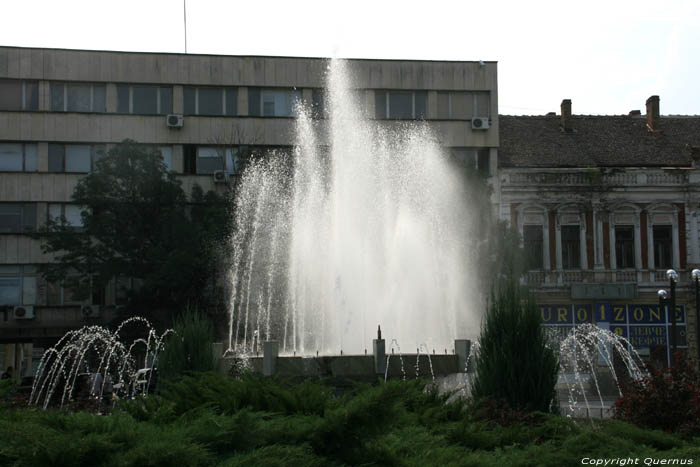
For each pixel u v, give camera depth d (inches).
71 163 1747.0
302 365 703.7
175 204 1553.9
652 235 1847.9
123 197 1517.0
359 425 346.6
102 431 353.4
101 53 1756.9
